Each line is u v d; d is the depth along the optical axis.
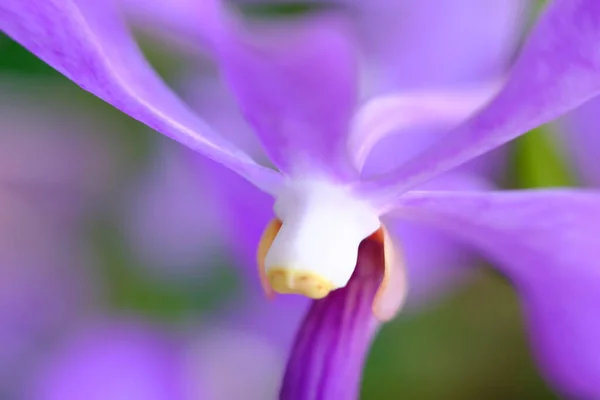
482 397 0.21
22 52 0.19
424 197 0.13
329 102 0.13
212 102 0.18
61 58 0.13
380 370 0.20
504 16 0.17
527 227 0.14
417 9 0.17
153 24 0.17
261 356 0.20
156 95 0.13
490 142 0.13
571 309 0.15
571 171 0.17
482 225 0.14
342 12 0.18
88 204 0.20
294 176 0.13
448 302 0.20
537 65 0.12
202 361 0.20
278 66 0.13
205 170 0.18
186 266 0.20
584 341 0.15
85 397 0.19
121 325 0.20
